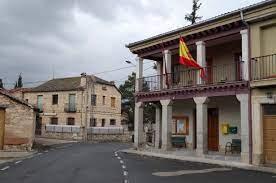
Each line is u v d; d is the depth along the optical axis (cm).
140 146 2866
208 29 2227
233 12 2034
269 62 1925
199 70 2317
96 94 5406
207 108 2466
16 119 2877
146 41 2736
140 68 2883
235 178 1432
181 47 2283
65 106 5309
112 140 5241
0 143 2823
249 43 2002
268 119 1908
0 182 1245
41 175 1432
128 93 6488
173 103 2695
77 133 4891
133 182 1288
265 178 1438
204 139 2245
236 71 2327
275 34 1920
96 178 1364
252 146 1938
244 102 2003
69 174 1470
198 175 1514
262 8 1905
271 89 1881
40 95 5606
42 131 5250
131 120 6359
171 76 2645
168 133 2564
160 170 1669
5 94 2858
